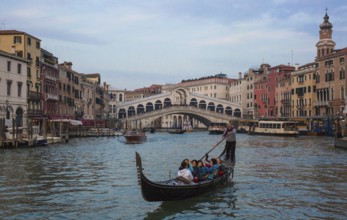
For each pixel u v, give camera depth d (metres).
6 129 38.12
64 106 66.31
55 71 61.75
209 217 13.16
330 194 16.42
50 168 23.56
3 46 50.75
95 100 87.56
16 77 47.41
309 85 76.56
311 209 14.11
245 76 108.31
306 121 69.31
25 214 13.31
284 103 85.62
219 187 17.11
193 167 16.38
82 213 13.48
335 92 68.56
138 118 86.69
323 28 77.75
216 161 17.47
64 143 45.38
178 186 14.06
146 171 22.73
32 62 52.72
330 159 28.78
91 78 96.62
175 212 13.66
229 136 19.36
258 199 15.52
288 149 38.09
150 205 14.48
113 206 14.37
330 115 64.06
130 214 13.41
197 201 15.06
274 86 91.50
